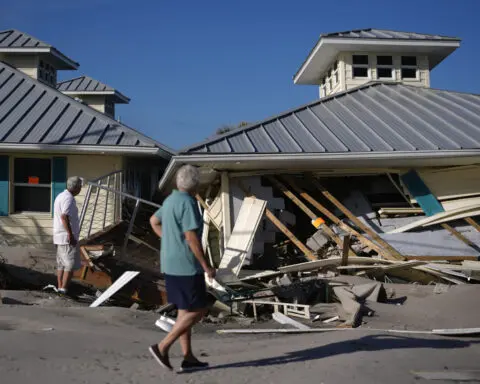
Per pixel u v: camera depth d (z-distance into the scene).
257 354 5.68
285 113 14.27
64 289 9.65
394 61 17.72
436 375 4.83
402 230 12.73
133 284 10.38
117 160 14.84
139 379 4.61
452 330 7.43
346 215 13.03
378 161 12.30
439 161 12.41
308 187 13.59
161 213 5.06
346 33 17.78
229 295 9.09
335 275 10.79
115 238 12.94
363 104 15.34
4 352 5.29
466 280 11.02
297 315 8.92
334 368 4.91
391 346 6.13
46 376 4.57
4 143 13.77
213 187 14.06
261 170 12.79
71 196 9.54
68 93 26.89
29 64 19.39
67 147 13.90
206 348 6.29
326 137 12.81
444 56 18.14
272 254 12.68
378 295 9.36
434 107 14.84
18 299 9.12
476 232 12.66
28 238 14.68
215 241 13.29
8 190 14.66
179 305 4.82
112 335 6.74
